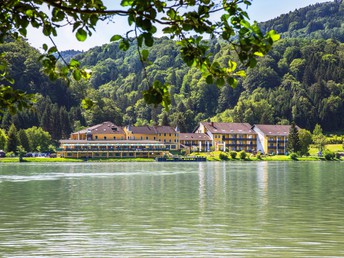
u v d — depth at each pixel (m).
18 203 46.62
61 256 24.20
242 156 189.25
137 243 27.20
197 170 112.88
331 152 192.00
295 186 67.06
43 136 196.50
